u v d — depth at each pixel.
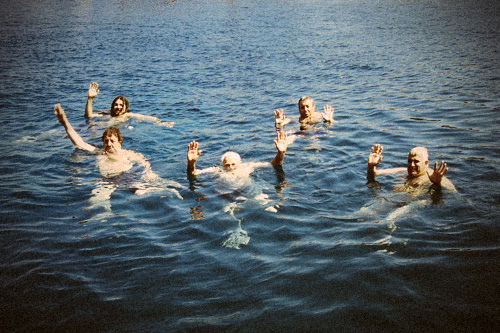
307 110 9.74
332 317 3.35
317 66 17.14
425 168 5.93
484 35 22.39
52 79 15.71
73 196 6.00
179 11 46.88
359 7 44.19
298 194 5.81
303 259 4.21
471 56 16.92
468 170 6.24
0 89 13.96
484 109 9.71
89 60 19.86
